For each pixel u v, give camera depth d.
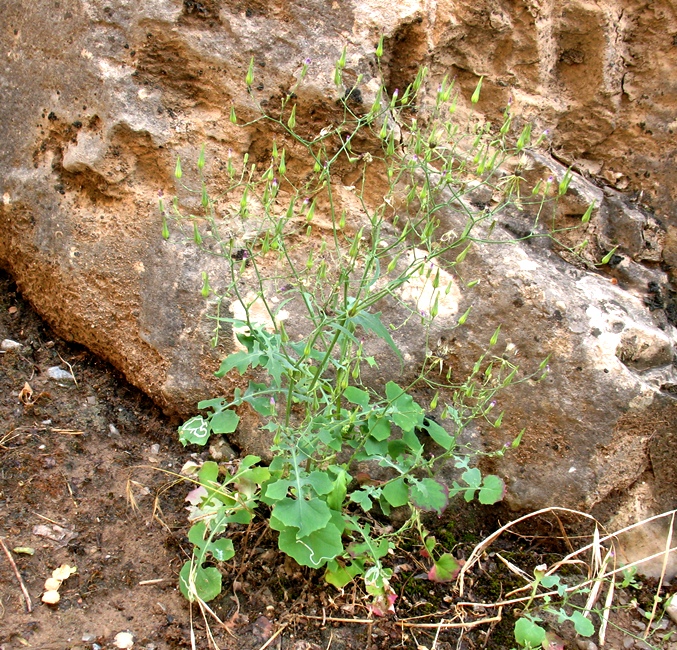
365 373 0.63
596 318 0.62
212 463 0.58
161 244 0.64
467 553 0.62
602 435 0.61
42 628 0.51
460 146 0.68
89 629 0.52
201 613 0.54
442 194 0.64
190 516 0.58
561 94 0.70
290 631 0.54
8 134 0.69
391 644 0.55
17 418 0.64
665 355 0.63
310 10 0.62
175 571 0.56
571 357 0.61
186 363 0.64
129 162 0.64
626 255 0.68
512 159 0.68
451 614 0.57
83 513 0.58
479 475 0.58
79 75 0.64
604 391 0.60
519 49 0.68
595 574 0.59
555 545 0.63
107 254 0.66
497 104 0.69
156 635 0.52
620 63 0.69
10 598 0.52
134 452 0.65
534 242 0.67
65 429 0.64
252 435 0.64
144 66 0.63
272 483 0.52
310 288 0.64
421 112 0.67
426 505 0.59
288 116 0.63
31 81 0.67
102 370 0.70
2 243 0.72
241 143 0.64
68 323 0.69
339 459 0.62
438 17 0.65
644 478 0.63
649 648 0.58
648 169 0.70
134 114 0.63
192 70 0.63
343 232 0.65
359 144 0.63
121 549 0.57
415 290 0.63
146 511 0.60
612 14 0.67
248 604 0.55
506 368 0.62
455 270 0.64
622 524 0.63
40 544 0.56
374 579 0.52
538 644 0.54
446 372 0.63
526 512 0.63
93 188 0.66
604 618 0.57
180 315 0.64
